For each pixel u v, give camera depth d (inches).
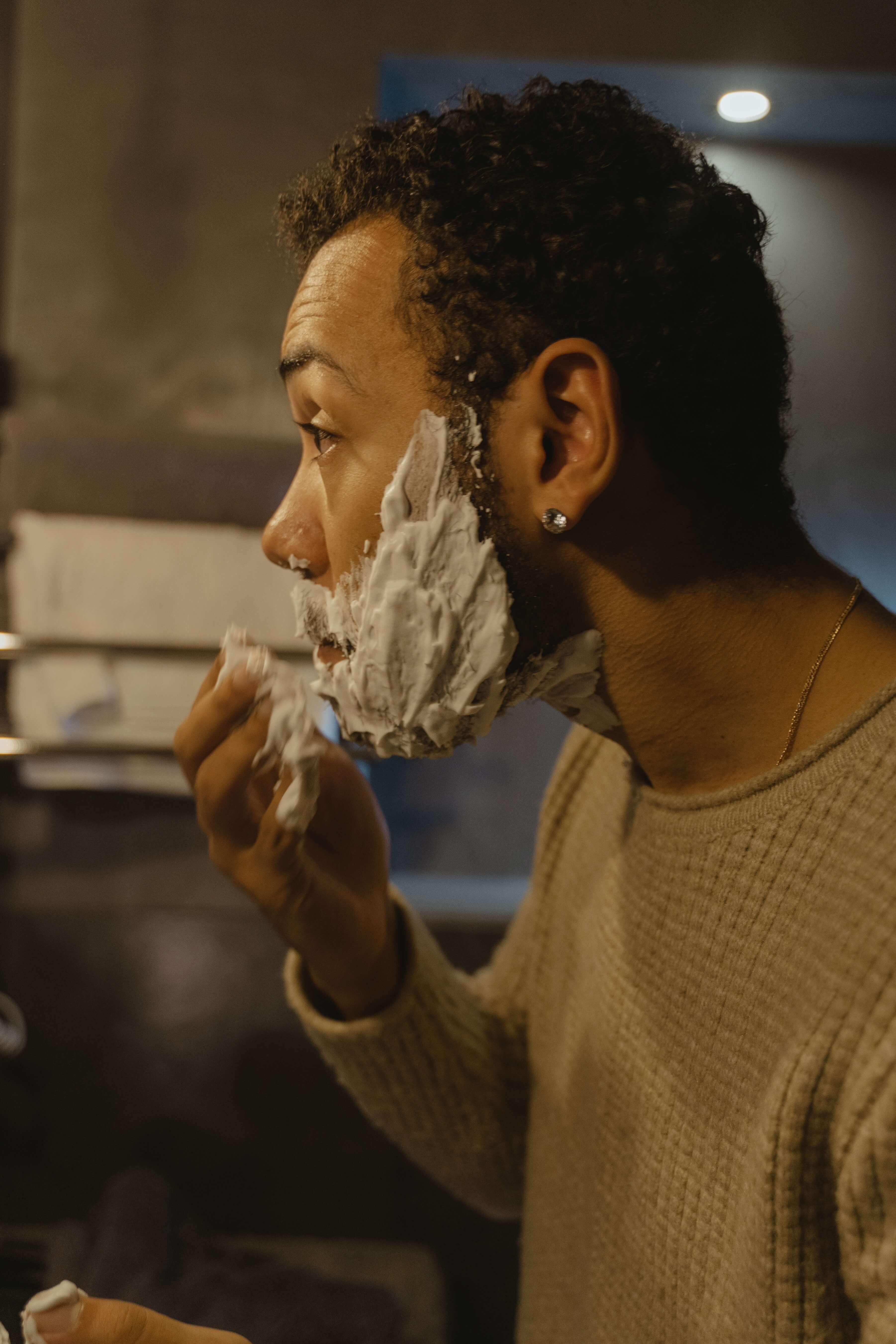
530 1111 27.6
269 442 46.1
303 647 44.8
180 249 49.4
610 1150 20.7
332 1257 49.0
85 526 44.5
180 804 49.2
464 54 50.1
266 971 50.4
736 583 17.0
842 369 59.6
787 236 59.3
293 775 19.5
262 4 49.8
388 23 50.1
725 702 17.4
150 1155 50.6
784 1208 14.8
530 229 16.0
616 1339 20.2
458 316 16.2
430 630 17.0
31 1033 49.6
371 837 24.8
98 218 49.2
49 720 43.8
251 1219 51.1
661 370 16.2
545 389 16.2
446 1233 51.8
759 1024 16.3
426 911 51.5
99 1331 15.0
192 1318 37.8
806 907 15.8
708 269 16.3
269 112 49.8
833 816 15.8
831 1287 15.1
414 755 19.0
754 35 50.5
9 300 49.1
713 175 17.5
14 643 43.4
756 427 17.0
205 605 44.5
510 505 16.7
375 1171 51.5
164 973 50.1
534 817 59.3
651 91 53.4
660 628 17.1
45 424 45.0
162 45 49.4
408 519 16.8
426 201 16.3
